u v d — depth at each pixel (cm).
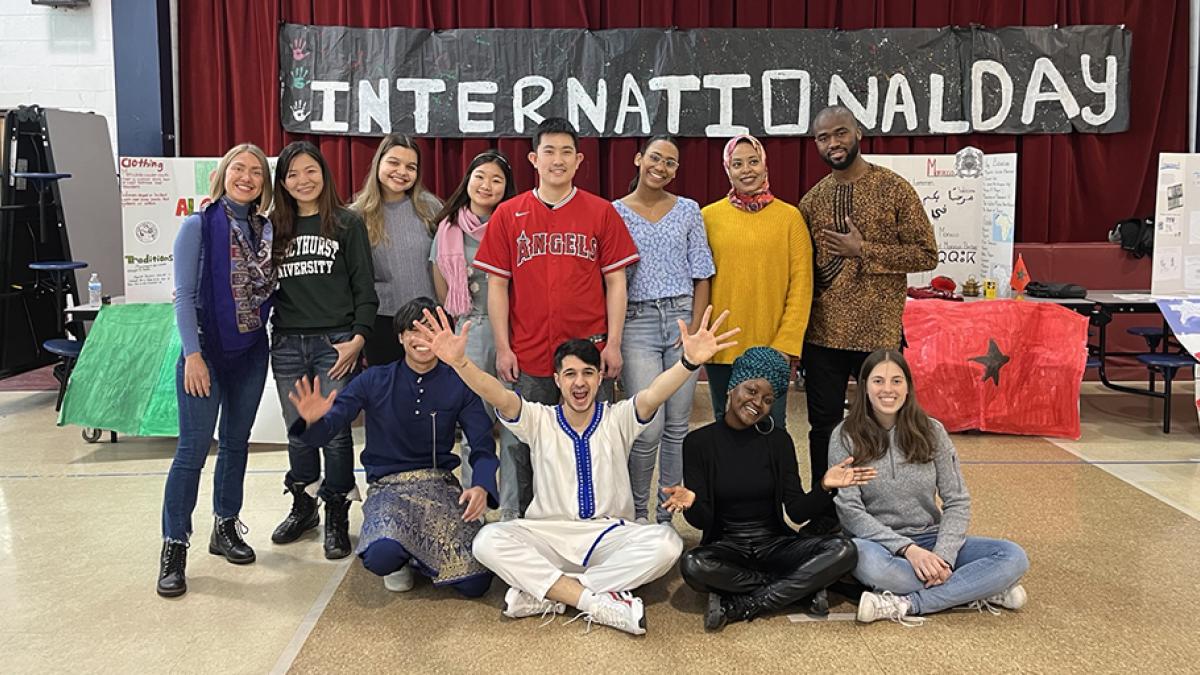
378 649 273
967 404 511
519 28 643
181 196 511
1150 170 675
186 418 315
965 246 574
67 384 532
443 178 661
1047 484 427
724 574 284
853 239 345
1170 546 350
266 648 275
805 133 650
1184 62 666
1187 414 559
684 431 352
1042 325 511
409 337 313
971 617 291
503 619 293
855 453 307
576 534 302
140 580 325
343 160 650
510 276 334
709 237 355
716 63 643
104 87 682
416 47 641
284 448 504
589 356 301
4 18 676
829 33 644
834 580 289
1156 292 538
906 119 651
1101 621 287
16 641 280
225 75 645
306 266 336
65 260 620
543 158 324
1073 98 653
